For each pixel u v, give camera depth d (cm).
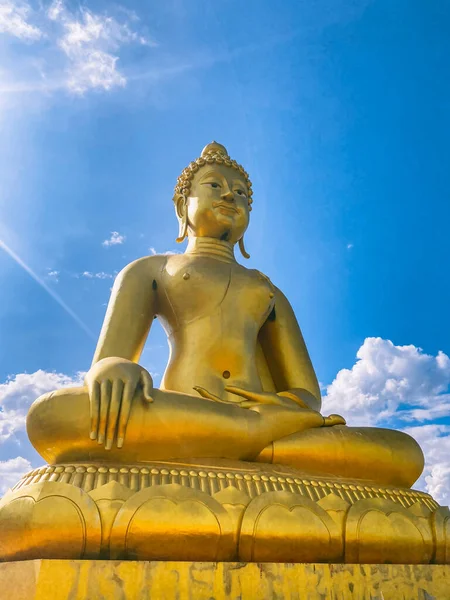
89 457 518
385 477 593
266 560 471
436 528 530
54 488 448
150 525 446
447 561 526
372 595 459
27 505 444
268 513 474
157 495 457
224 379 682
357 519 497
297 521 479
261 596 430
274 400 607
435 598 478
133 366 546
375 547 497
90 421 514
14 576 427
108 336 681
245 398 629
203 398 564
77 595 401
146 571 416
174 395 548
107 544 443
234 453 557
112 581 409
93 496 452
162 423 529
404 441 605
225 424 549
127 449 522
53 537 437
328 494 514
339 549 489
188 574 422
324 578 452
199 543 455
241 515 470
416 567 484
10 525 450
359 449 584
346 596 452
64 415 516
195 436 539
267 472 529
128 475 483
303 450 575
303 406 635
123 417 516
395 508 518
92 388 521
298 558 480
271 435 573
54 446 524
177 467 516
